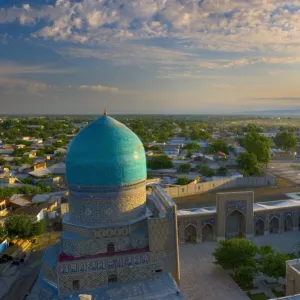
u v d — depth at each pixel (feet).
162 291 104.01
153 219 111.96
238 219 197.06
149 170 359.05
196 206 255.50
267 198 274.98
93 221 113.19
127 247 113.29
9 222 182.91
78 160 110.83
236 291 136.05
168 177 328.08
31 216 198.39
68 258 107.86
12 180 294.25
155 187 148.87
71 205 116.78
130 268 110.63
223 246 152.87
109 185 111.24
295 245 181.47
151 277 112.47
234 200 189.06
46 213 220.43
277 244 183.32
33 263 163.02
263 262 139.74
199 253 173.17
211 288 138.41
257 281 143.74
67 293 106.42
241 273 137.69
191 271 153.38
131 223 113.39
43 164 360.07
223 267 155.63
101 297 102.06
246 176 329.11
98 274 108.37
